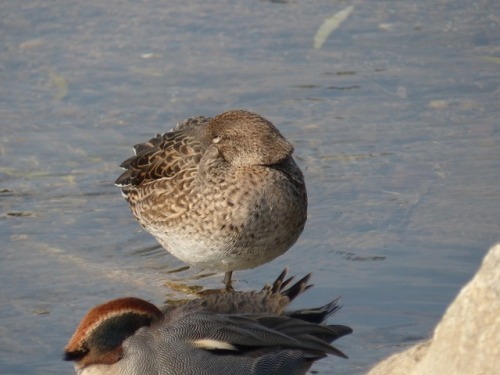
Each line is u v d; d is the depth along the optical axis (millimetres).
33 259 12203
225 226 11227
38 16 18141
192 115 15312
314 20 17938
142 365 9117
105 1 18719
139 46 17234
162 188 11695
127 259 12383
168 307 10148
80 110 15531
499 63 16469
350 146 14516
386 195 13328
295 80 16188
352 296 11125
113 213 13336
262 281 11828
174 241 11656
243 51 17062
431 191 13336
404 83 16031
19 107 15594
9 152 14477
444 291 11125
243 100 15672
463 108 15336
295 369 9180
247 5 18531
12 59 16828
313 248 12312
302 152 14391
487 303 7340
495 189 13266
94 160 14320
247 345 9195
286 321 9422
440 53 16828
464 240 12164
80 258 12305
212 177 11305
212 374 9070
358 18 17984
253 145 11297
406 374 7945
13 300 11312
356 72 16359
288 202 11289
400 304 10914
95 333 9258
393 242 12250
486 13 17969
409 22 17797
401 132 14789
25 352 10219
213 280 11969
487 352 7176
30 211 13266
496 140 14438
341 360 9898
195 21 17984
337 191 13484
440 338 7484
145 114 15398
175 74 16422
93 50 17109
